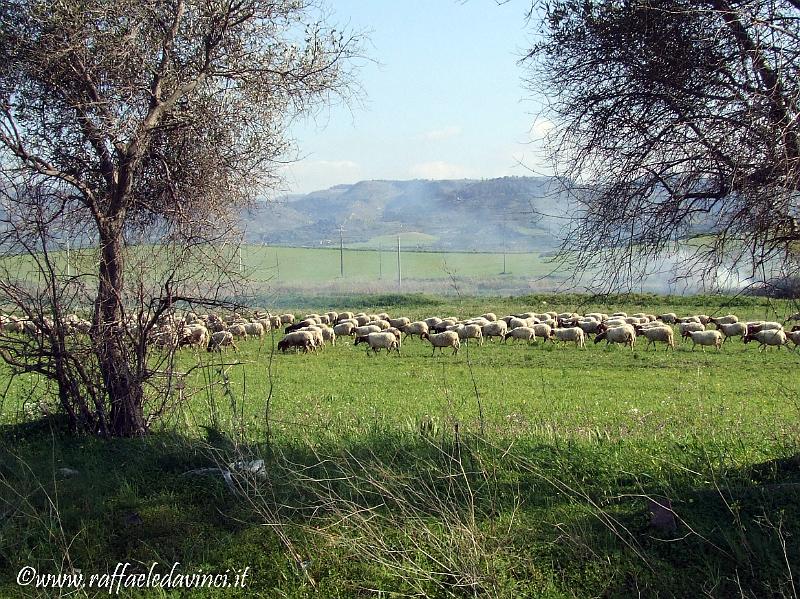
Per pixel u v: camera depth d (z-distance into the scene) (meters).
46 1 11.17
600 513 7.70
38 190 11.54
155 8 12.07
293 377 25.83
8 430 12.16
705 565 6.74
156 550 7.62
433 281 79.12
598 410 17.08
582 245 8.75
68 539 7.84
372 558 6.89
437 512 7.71
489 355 33.28
